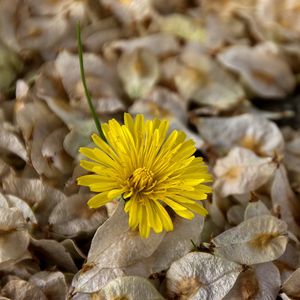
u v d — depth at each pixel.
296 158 0.22
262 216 0.19
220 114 0.23
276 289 0.19
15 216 0.18
